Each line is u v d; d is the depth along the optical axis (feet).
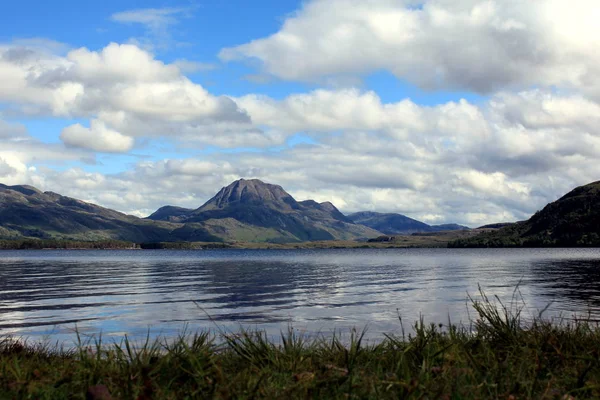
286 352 30.91
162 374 26.17
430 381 24.02
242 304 114.11
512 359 29.14
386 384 23.45
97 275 252.01
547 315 81.00
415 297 125.49
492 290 141.49
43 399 21.58
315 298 127.54
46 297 134.21
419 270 283.38
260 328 75.00
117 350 30.55
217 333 69.56
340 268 324.19
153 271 294.05
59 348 57.26
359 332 68.28
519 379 23.98
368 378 23.99
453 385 22.88
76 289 162.50
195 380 24.54
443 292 139.33
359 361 29.60
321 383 23.76
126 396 22.03
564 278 192.24
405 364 26.05
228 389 22.31
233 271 290.35
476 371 25.50
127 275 251.19
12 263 443.73
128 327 78.95
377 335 64.80
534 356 29.17
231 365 29.35
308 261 488.02
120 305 113.29
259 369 27.14
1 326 82.17
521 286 154.61
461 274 234.17
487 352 30.32
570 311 87.35
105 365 27.61
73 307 109.81
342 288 160.56
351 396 21.61
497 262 392.06
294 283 186.80
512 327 36.58
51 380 24.41
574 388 23.24
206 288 164.86
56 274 262.67
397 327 74.08
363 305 108.88
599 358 28.27
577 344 33.01
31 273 273.13
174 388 24.21
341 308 104.01
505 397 21.93
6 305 114.52
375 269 303.68
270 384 23.36
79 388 23.70
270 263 434.30
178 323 82.89
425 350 30.81
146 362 27.22
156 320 87.20
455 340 33.45
